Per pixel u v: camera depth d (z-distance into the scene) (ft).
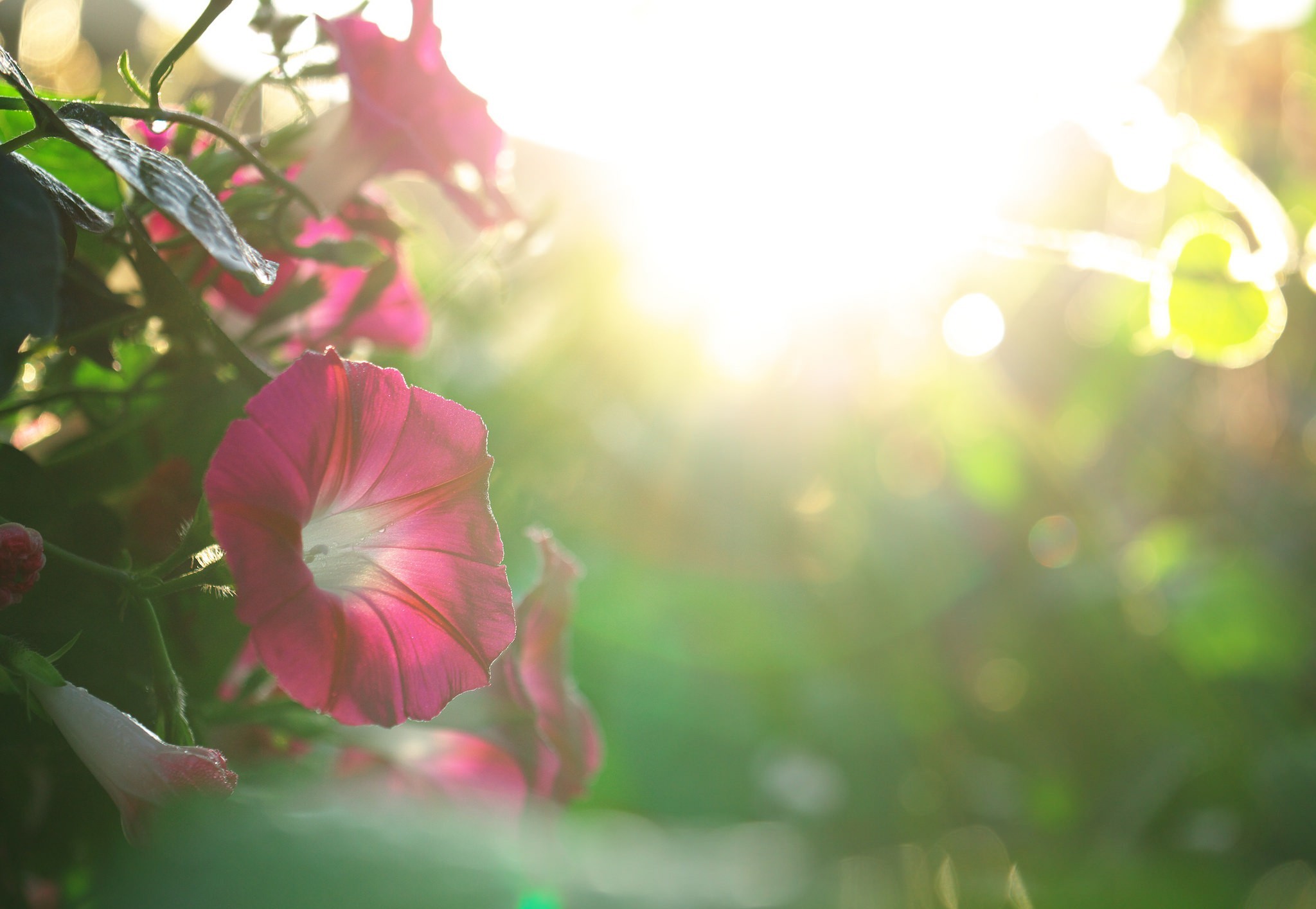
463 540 1.16
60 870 1.25
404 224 1.44
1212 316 1.90
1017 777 3.72
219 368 1.31
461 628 1.14
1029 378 4.56
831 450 3.71
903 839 3.45
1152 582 4.06
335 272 1.40
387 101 1.34
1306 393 4.70
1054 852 3.42
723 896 1.68
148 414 1.30
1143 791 3.53
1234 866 3.30
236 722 1.27
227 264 1.01
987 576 4.10
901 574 3.90
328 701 1.08
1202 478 4.69
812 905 1.99
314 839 1.18
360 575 1.16
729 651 3.52
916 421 4.12
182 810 1.09
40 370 1.33
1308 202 4.17
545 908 1.32
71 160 1.18
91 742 1.08
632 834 2.59
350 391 1.11
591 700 3.29
